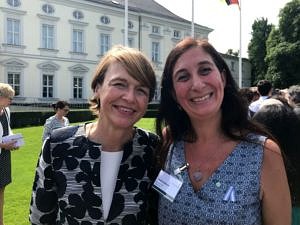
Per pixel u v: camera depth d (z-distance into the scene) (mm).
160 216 2523
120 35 50594
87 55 47531
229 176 2369
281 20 55750
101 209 2455
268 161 2346
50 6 44156
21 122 28219
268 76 55938
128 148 2551
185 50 2477
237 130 2496
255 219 2326
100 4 48156
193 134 2580
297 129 3148
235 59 53594
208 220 2324
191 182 2445
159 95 2670
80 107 44906
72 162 2496
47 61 44031
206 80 2408
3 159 6629
